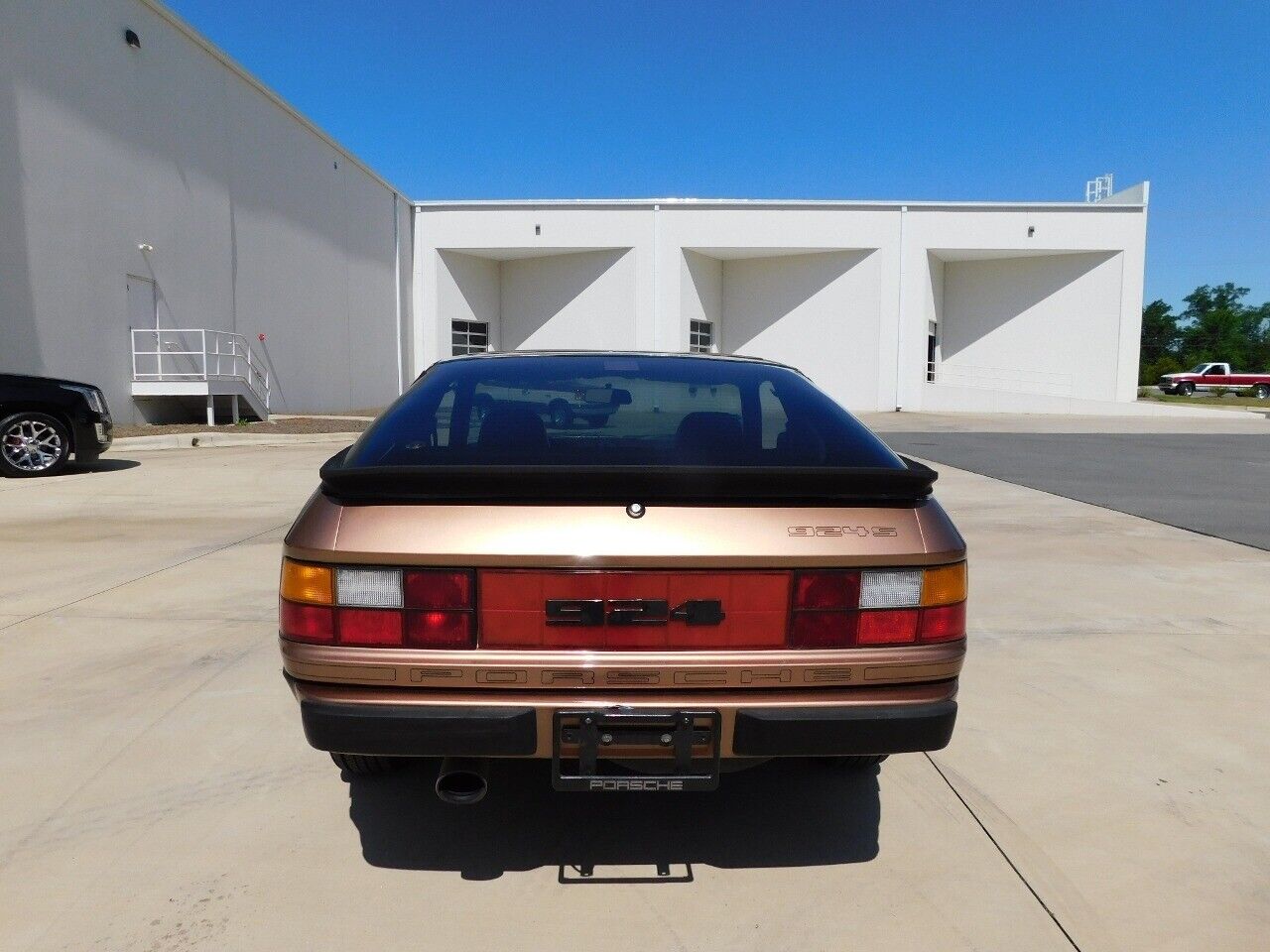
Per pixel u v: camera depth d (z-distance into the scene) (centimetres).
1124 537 677
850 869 241
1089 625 458
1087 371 2647
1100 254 2605
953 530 223
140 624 437
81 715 329
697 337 2712
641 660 201
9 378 925
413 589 203
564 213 2575
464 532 202
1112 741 320
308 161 1967
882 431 1817
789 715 204
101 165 1343
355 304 2222
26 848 243
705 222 2578
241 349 1719
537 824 263
